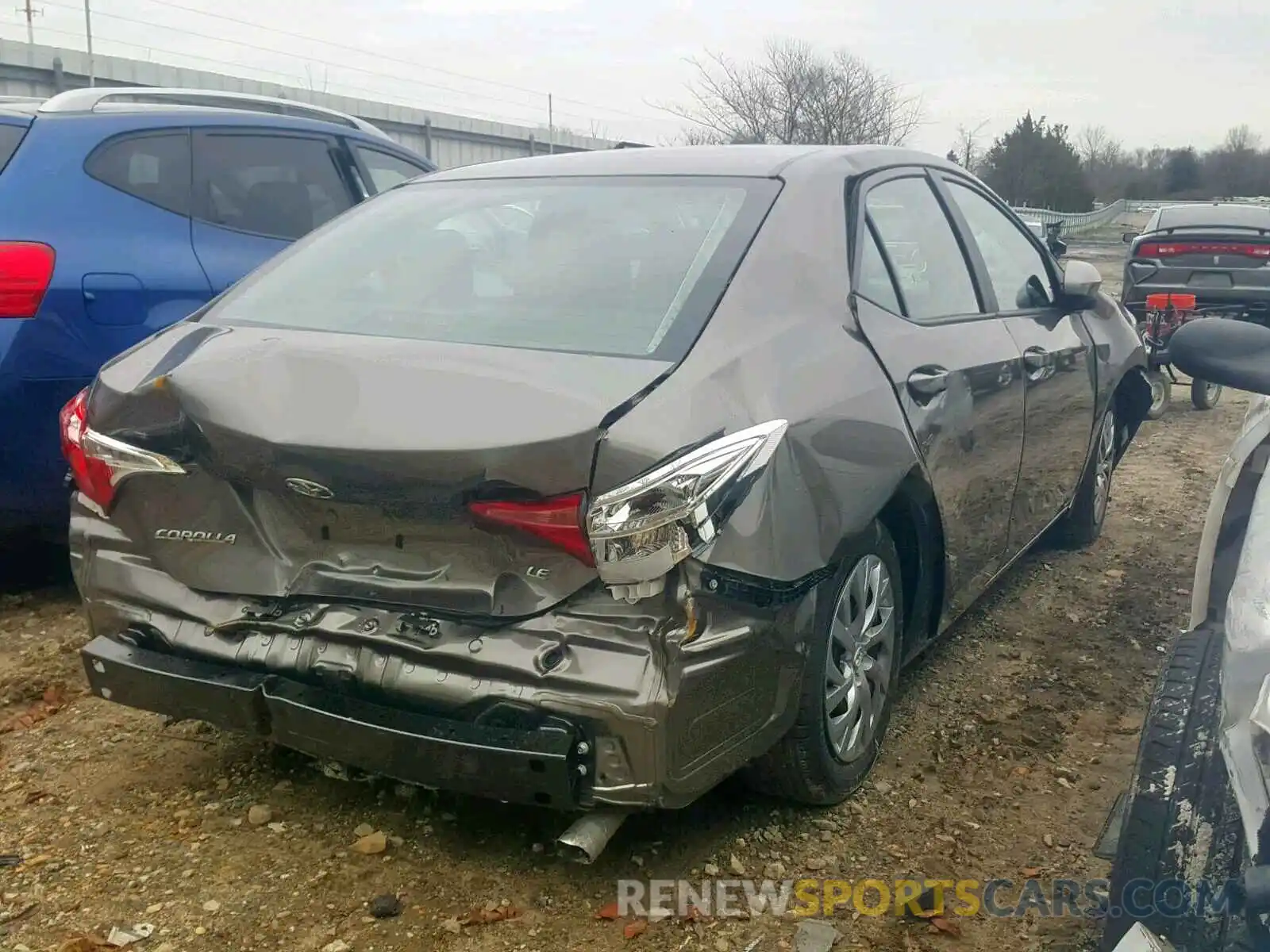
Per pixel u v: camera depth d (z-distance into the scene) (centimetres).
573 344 272
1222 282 1075
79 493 304
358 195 600
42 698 379
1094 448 521
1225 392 1062
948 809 320
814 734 287
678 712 240
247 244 520
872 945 262
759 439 254
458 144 2516
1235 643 189
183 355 289
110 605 292
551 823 305
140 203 483
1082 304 471
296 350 276
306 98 2197
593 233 315
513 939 261
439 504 247
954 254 397
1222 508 272
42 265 432
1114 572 522
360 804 313
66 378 436
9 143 464
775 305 289
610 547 236
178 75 2019
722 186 325
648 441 237
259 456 258
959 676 411
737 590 248
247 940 259
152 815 308
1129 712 384
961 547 363
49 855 289
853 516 282
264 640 273
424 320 295
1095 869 293
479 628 251
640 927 266
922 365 330
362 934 262
